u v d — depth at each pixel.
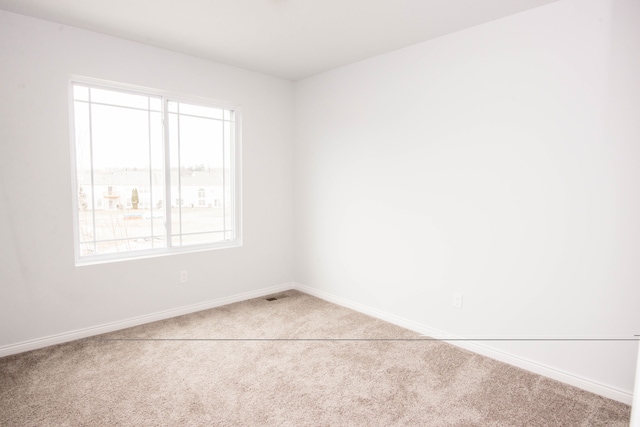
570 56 2.27
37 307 2.76
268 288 4.23
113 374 2.40
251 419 1.96
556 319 2.40
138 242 3.33
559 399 2.18
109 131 3.12
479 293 2.77
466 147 2.79
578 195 2.28
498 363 2.62
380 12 2.49
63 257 2.86
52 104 2.75
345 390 2.25
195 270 3.60
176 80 3.35
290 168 4.34
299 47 3.18
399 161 3.25
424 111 3.04
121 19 2.65
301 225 4.32
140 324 3.26
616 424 1.95
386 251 3.40
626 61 2.08
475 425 1.94
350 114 3.66
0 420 1.91
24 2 2.40
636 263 2.10
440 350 2.82
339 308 3.76
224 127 3.84
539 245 2.45
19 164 2.65
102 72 2.95
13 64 2.58
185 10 2.50
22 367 2.47
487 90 2.65
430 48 2.97
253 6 2.43
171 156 3.48
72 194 2.89
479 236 2.74
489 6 2.38
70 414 1.98
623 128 2.11
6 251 2.63
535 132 2.44
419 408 2.08
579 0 2.22
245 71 3.83
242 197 3.93
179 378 2.36
